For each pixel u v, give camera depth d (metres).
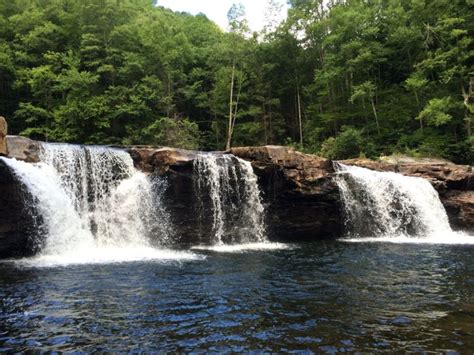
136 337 5.54
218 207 17.31
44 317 6.40
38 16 36.22
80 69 37.00
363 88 31.45
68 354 4.97
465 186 21.64
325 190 18.61
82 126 33.16
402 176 20.94
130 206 15.86
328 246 15.89
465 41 29.36
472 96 28.31
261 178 18.16
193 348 5.14
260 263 11.62
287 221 18.50
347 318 6.30
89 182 15.41
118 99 34.16
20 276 9.45
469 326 5.85
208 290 8.22
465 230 20.77
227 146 37.44
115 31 36.50
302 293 7.96
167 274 9.87
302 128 41.16
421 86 29.84
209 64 42.91
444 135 29.06
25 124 35.03
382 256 12.88
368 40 33.91
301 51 40.75
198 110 43.88
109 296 7.70
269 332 5.70
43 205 13.50
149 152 16.62
